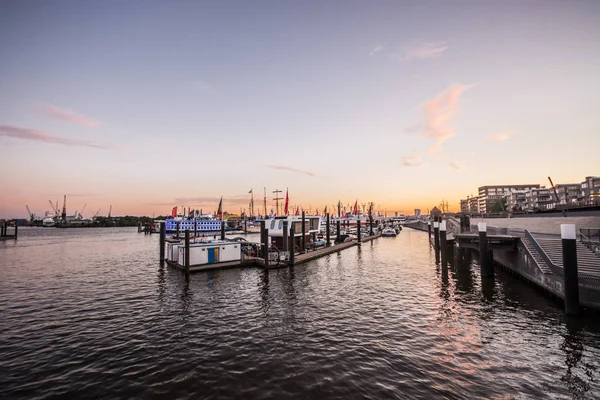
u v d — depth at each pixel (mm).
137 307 23172
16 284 31594
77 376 13125
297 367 13719
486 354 14805
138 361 14445
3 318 20734
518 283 29953
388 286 29719
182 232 128000
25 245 82688
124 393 11828
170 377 12977
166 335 17609
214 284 30719
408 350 15359
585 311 19297
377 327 18625
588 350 15023
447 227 63312
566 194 111562
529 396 11383
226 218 191500
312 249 56781
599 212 45156
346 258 49781
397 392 11680
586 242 25844
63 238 118438
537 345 15680
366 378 12727
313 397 11422
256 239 107812
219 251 40219
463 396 11406
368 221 140250
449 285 29875
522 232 32469
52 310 22562
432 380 12539
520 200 133875
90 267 42500
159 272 37781
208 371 13445
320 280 32531
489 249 32469
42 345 16312
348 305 23359
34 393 11836
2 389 12094
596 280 18781
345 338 16969
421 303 23734
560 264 25109
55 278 34625
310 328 18547
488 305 22828
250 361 14344
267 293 27078
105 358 14766
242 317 20688
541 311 20984
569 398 11281
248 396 11547
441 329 18188
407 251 59938
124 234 157375
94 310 22484
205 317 20766
